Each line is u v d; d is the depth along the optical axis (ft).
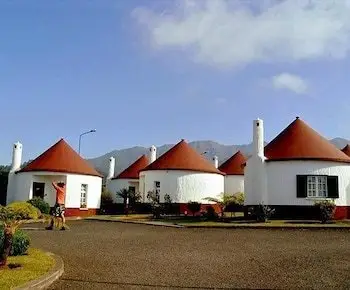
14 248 35.45
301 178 80.28
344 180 81.87
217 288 27.25
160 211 94.99
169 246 45.93
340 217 79.97
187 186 109.09
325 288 26.81
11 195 109.29
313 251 41.14
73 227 71.72
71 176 106.73
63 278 29.48
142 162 145.59
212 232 60.49
